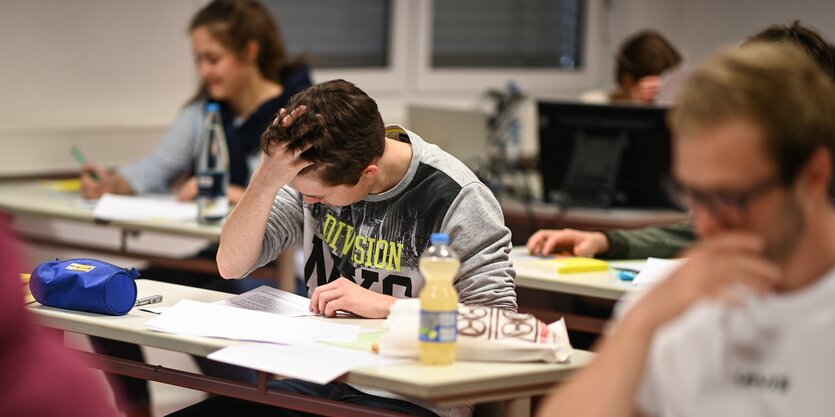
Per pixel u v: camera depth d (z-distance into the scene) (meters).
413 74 6.34
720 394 1.36
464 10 6.60
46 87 4.84
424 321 1.98
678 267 1.39
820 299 1.33
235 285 3.86
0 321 1.11
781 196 1.29
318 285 2.59
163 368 2.30
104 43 5.01
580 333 3.39
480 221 2.39
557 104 4.49
